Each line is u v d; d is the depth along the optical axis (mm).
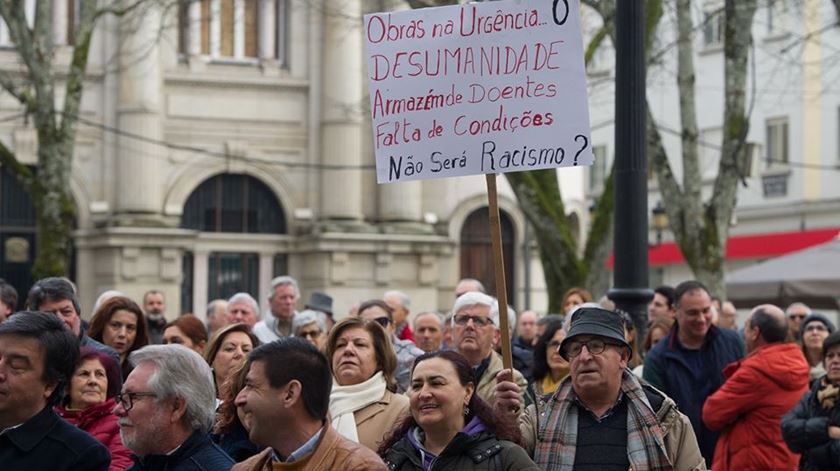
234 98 42812
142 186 41000
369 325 9344
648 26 22312
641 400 7770
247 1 43031
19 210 40656
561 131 8133
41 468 6859
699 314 11117
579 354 7754
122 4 38656
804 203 43031
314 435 6270
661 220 35562
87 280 41000
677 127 46219
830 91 42031
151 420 6781
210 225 42750
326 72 43281
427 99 8281
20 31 25312
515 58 8188
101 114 41125
